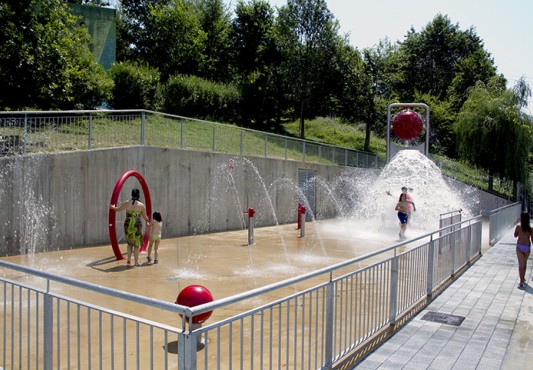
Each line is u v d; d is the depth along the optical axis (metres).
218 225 19.62
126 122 16.17
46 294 4.39
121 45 47.66
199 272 11.21
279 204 23.73
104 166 14.96
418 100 49.53
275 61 44.81
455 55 60.38
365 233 20.41
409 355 5.93
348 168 30.45
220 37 51.81
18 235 12.86
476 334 6.83
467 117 35.00
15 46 16.45
